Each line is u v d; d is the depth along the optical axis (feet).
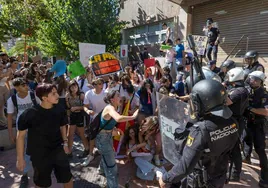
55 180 12.64
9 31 48.34
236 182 12.23
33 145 9.06
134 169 13.91
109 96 10.80
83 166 14.06
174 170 5.93
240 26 27.43
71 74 18.08
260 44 25.23
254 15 25.63
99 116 10.89
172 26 39.68
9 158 15.12
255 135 12.35
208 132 5.72
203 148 5.68
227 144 6.06
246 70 15.47
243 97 10.55
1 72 17.37
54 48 49.62
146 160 13.61
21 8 46.37
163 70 22.70
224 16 29.43
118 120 9.80
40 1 47.93
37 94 8.82
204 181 6.23
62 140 9.67
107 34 46.01
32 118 8.82
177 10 37.40
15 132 16.55
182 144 6.63
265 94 12.03
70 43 46.78
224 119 5.97
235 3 27.81
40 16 48.08
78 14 43.78
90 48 21.79
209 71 8.83
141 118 15.74
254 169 13.87
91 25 44.16
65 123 9.70
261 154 12.16
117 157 15.21
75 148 16.92
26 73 17.97
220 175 6.50
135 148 13.94
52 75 15.47
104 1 45.52
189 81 8.41
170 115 8.36
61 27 45.93
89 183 12.30
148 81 18.78
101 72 18.51
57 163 9.45
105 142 10.68
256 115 12.27
